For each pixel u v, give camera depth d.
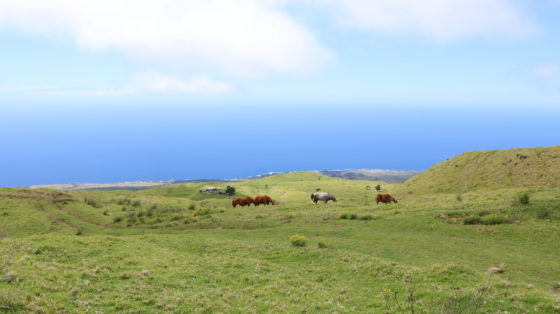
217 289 14.66
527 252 22.31
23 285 12.11
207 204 81.44
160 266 18.08
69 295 11.95
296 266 19.27
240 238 30.12
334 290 14.85
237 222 40.06
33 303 10.42
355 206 48.09
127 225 47.50
